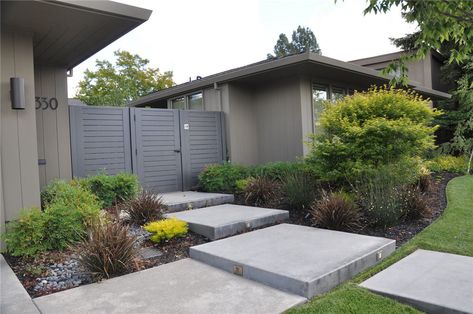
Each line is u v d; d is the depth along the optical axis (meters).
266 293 2.89
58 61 6.25
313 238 4.25
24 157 4.38
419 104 6.97
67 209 4.16
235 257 3.51
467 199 6.45
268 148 9.23
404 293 2.74
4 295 2.81
